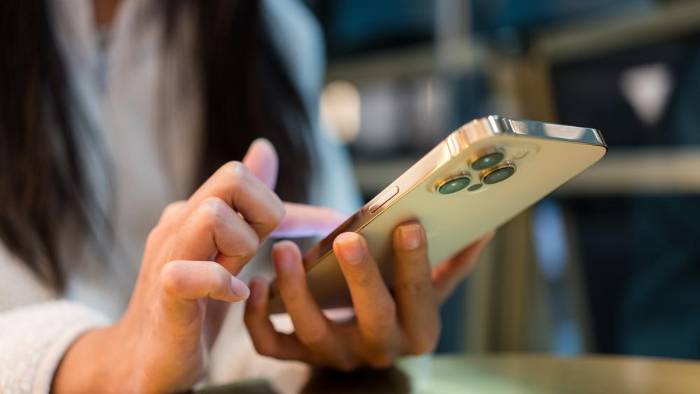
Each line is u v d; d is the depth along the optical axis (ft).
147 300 1.22
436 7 5.27
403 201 1.07
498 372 1.46
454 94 5.17
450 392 1.31
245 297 1.13
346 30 5.69
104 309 2.17
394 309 1.35
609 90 4.42
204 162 2.40
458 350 4.68
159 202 2.39
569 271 4.60
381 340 1.40
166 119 2.43
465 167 0.98
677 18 3.96
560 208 4.62
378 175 5.73
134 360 1.23
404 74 5.57
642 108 4.28
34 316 1.44
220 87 2.42
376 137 5.76
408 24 5.45
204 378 1.46
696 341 4.09
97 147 2.23
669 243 4.22
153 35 2.44
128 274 2.32
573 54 4.56
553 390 1.28
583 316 4.55
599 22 4.35
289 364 1.70
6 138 1.95
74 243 2.06
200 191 1.25
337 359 1.48
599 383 1.33
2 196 1.89
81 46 2.30
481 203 1.17
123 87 2.39
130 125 2.38
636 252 4.38
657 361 1.53
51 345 1.33
